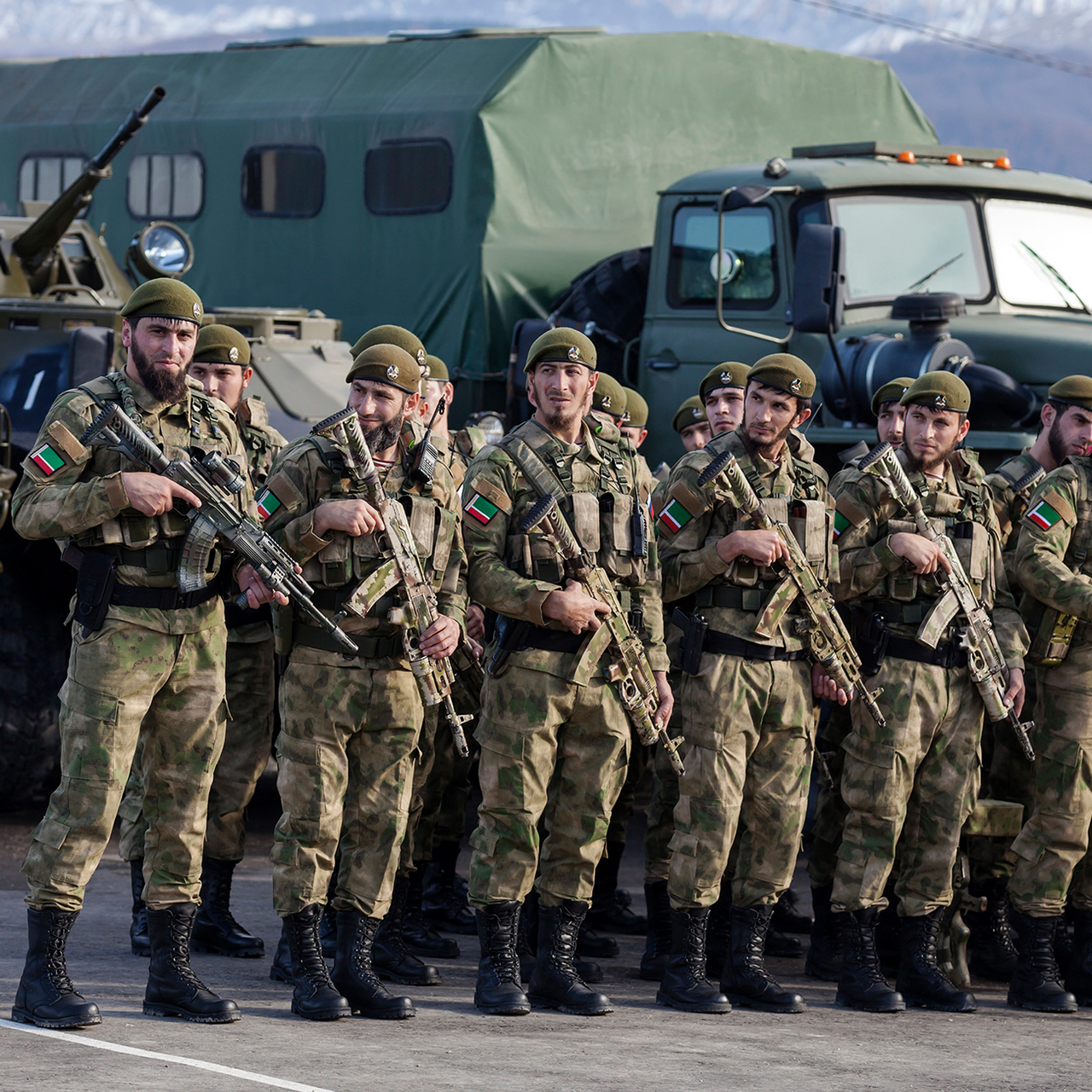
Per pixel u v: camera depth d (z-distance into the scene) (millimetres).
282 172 36000
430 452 17000
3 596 25406
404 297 33625
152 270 30578
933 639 18453
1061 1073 15695
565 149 32781
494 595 17031
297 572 16016
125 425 15398
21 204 33844
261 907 22562
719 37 34250
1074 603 18859
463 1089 13906
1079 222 29312
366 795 16891
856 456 21750
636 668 17453
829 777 20297
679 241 28969
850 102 35938
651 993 18812
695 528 18062
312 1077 14062
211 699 16062
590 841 17375
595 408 21594
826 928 20375
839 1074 15164
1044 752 19141
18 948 18953
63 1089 13336
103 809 15523
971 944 20953
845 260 27391
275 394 27516
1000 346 25812
